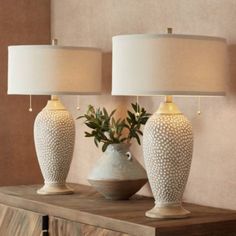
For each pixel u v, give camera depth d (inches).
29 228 134.0
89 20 159.0
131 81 107.8
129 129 135.3
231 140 123.0
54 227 127.6
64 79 135.6
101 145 154.9
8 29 169.8
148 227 106.0
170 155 111.3
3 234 142.5
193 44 106.3
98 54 140.9
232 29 122.2
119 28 149.3
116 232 112.2
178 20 133.6
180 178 112.9
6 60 169.8
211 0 126.3
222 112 124.6
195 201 131.1
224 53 111.3
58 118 142.4
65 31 168.2
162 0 137.5
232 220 114.7
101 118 136.0
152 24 140.3
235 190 122.5
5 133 170.6
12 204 141.3
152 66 106.0
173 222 109.8
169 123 111.6
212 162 127.1
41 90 135.3
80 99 162.7
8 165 171.3
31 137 174.6
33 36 172.7
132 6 145.6
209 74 107.9
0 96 169.5
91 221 117.8
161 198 114.3
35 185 160.1
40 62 135.3
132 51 107.4
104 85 154.1
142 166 137.3
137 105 135.5
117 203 130.0
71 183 163.6
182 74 105.9
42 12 173.6
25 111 173.2
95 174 133.0
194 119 130.9
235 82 121.9
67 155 143.9
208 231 111.4
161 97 137.8
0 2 168.4
